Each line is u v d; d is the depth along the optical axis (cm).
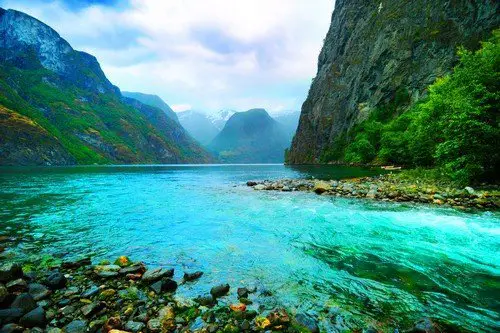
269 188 2955
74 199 2241
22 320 550
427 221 1427
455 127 2358
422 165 4062
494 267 859
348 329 550
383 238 1159
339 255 973
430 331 522
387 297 681
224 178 5062
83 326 555
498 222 1393
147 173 7081
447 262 903
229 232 1262
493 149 2209
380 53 10506
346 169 6631
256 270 846
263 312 610
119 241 1133
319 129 14612
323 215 1592
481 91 2248
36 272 801
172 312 602
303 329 544
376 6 12550
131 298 671
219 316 593
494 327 561
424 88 8044
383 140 6694
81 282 758
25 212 1694
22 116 15050
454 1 8225
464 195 1984
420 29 9144
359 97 11400
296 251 1011
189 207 1892
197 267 870
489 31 6894
